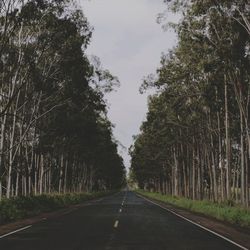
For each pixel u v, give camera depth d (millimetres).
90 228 18906
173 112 43844
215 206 29469
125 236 15688
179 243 13680
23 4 25312
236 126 36406
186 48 32156
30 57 29000
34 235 16078
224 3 25719
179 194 60375
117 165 130875
